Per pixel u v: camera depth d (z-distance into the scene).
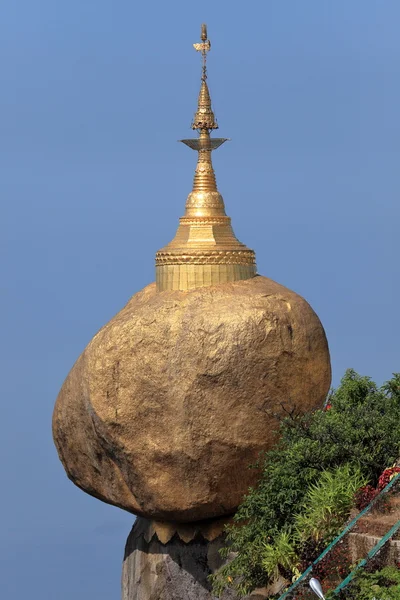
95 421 39.47
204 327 38.38
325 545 33.00
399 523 30.08
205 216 40.62
